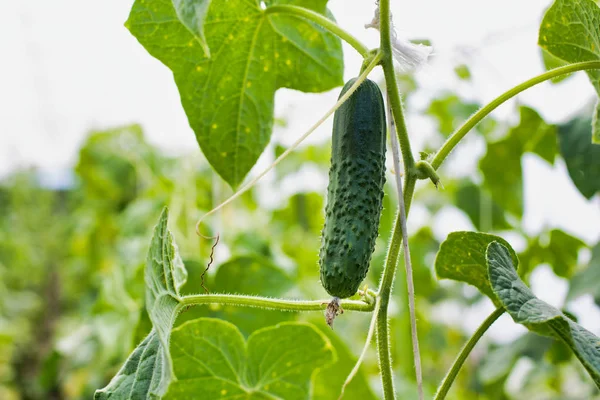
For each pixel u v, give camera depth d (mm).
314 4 871
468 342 775
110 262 2391
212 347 812
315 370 852
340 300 723
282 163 1779
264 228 1791
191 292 1004
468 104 1432
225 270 1004
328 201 741
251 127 893
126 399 734
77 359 1855
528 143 1184
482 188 1410
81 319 2438
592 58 824
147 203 1787
